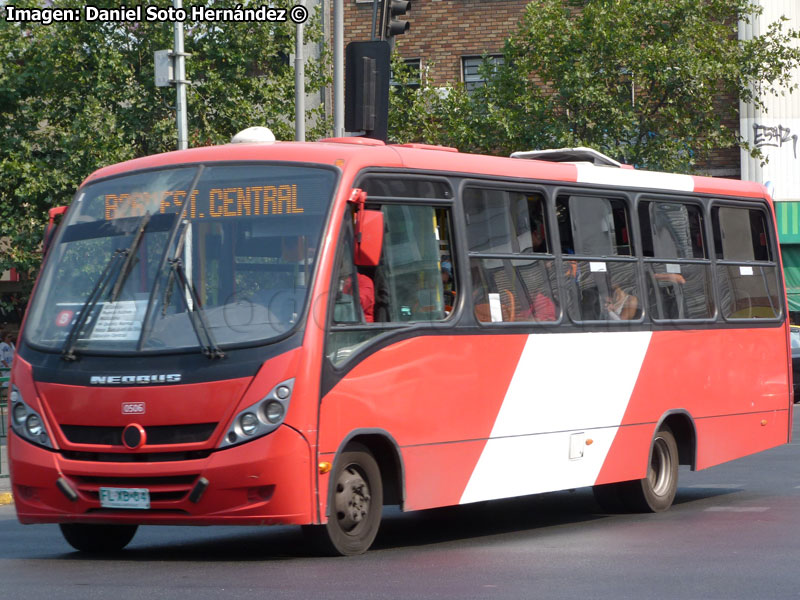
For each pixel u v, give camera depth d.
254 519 15.23
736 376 23.75
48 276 16.91
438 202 17.70
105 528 17.72
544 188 19.72
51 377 16.12
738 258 24.31
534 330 19.08
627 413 21.00
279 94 48.81
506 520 21.50
